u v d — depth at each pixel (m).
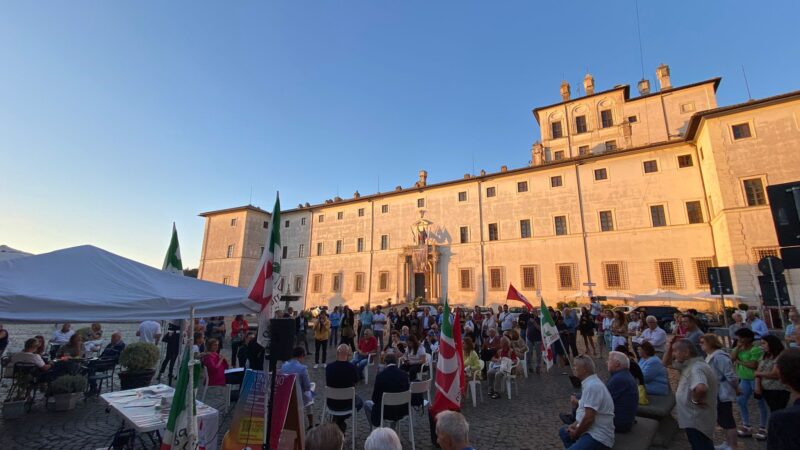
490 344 13.14
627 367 5.96
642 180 32.84
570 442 5.14
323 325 15.25
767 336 6.52
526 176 38.19
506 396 10.88
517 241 37.31
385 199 46.88
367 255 46.34
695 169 30.91
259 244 56.34
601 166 34.88
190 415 4.48
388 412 6.93
